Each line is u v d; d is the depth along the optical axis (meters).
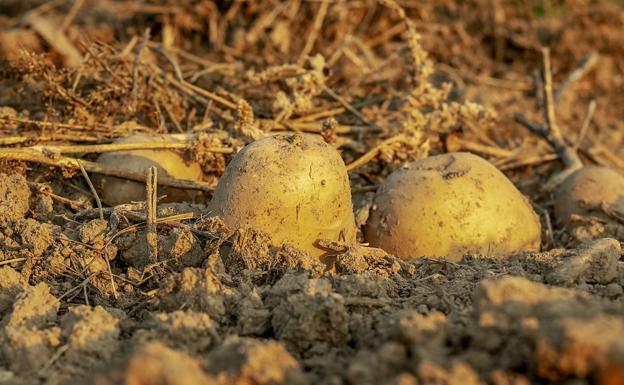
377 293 0.62
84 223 0.67
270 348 0.55
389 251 0.69
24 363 0.58
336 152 0.66
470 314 0.58
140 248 0.66
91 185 0.71
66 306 0.64
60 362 0.58
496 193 0.69
